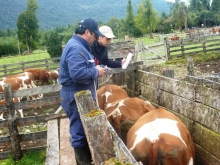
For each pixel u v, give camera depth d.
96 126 2.28
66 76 3.17
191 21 70.25
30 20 64.12
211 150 3.51
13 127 6.02
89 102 2.63
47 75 13.32
